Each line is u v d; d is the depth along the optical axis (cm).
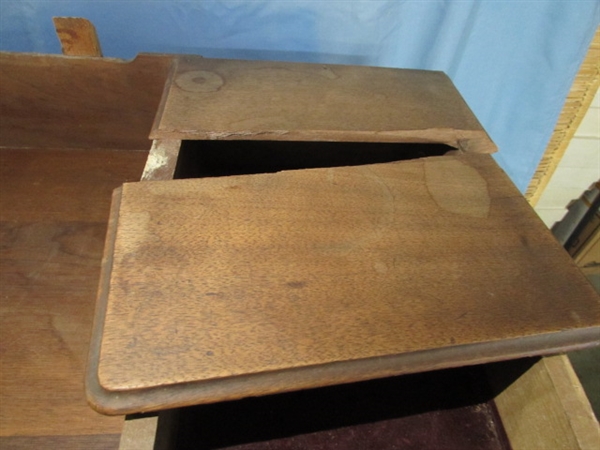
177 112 58
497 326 41
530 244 48
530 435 56
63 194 74
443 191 53
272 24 85
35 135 79
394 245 46
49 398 52
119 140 81
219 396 35
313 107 62
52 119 77
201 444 58
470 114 65
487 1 86
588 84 105
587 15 85
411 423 62
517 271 45
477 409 64
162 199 47
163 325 37
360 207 49
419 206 50
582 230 147
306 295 41
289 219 47
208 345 36
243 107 60
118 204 46
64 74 71
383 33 88
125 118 78
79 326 58
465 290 43
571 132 116
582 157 130
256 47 88
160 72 71
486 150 62
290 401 63
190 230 44
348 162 76
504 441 61
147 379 34
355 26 87
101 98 75
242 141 72
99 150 82
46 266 64
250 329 38
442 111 65
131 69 71
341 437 60
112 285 39
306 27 86
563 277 45
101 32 82
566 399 49
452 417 63
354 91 67
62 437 49
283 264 43
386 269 44
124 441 40
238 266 42
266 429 60
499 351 40
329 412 62
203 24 83
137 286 39
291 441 59
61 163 79
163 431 47
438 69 96
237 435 59
